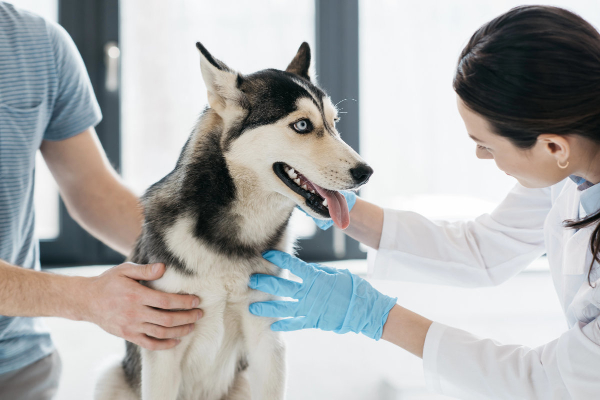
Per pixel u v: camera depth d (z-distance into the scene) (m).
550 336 2.25
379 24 3.15
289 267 1.30
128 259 1.49
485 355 1.15
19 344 1.39
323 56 3.11
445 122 3.21
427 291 2.79
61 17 2.90
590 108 0.94
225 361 1.41
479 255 1.48
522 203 1.42
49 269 2.91
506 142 1.04
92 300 1.17
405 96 3.20
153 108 3.06
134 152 3.09
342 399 1.76
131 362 1.45
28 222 1.45
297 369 1.99
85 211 1.60
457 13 3.15
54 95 1.45
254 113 1.31
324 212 1.31
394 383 1.86
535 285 2.90
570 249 1.16
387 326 1.27
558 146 1.00
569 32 0.95
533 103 0.95
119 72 2.98
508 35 0.98
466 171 3.25
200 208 1.26
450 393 1.20
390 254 1.52
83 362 1.98
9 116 1.33
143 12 2.99
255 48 3.08
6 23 1.36
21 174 1.37
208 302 1.27
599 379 0.99
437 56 3.18
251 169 1.29
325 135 1.33
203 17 3.03
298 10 3.09
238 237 1.29
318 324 1.31
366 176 1.27
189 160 1.31
